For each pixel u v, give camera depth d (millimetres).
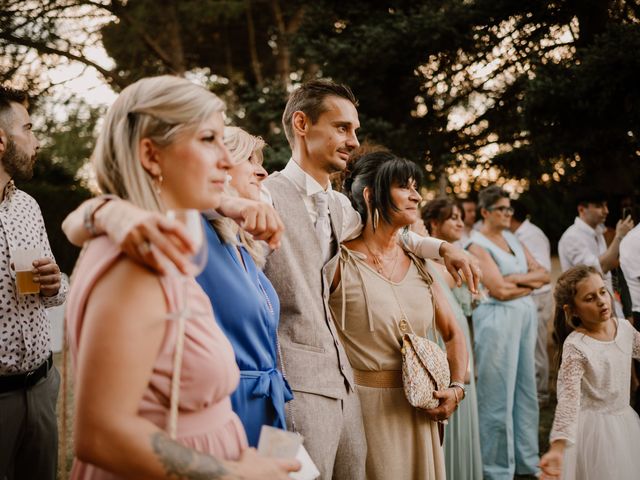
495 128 8594
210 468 1075
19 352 2406
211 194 1227
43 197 13562
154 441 1029
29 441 2492
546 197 14133
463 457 3297
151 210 1186
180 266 1016
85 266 1095
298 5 9469
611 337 2842
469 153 8562
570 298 2840
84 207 1158
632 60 6039
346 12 8586
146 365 1054
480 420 4117
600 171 7176
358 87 8164
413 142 8172
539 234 5832
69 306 1114
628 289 3699
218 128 1240
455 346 2643
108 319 1027
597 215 5359
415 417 2414
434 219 4180
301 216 2211
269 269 2094
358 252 2467
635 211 6094
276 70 15852
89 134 11750
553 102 6703
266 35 15516
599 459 2758
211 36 15516
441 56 7902
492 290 4145
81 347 1040
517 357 4137
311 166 2354
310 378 2062
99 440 1009
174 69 13320
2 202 2482
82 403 1020
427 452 2416
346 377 2172
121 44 12195
